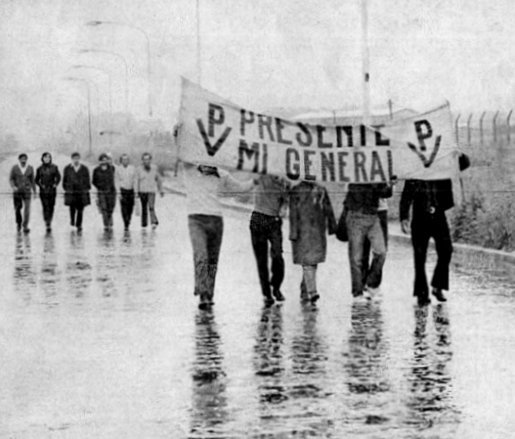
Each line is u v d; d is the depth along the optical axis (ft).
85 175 102.63
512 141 137.18
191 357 38.63
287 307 50.44
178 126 50.96
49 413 30.86
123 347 40.78
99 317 48.08
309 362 37.42
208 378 35.06
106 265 69.72
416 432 28.09
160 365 37.29
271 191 51.03
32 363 38.04
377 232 52.42
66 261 72.43
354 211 51.90
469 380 34.30
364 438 27.50
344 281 59.88
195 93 50.96
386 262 69.77
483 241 77.10
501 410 30.40
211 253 50.65
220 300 53.16
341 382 34.12
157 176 105.91
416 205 50.57
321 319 46.75
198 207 50.16
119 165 103.96
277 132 51.57
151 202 105.40
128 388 33.81
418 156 51.49
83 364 37.73
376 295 54.13
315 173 51.24
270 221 51.03
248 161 51.08
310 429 28.45
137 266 69.05
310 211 50.96
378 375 35.12
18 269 67.51
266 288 51.29
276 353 39.11
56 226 108.27
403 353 38.78
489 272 63.98
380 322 45.73
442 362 37.14
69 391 33.58
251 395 32.50
